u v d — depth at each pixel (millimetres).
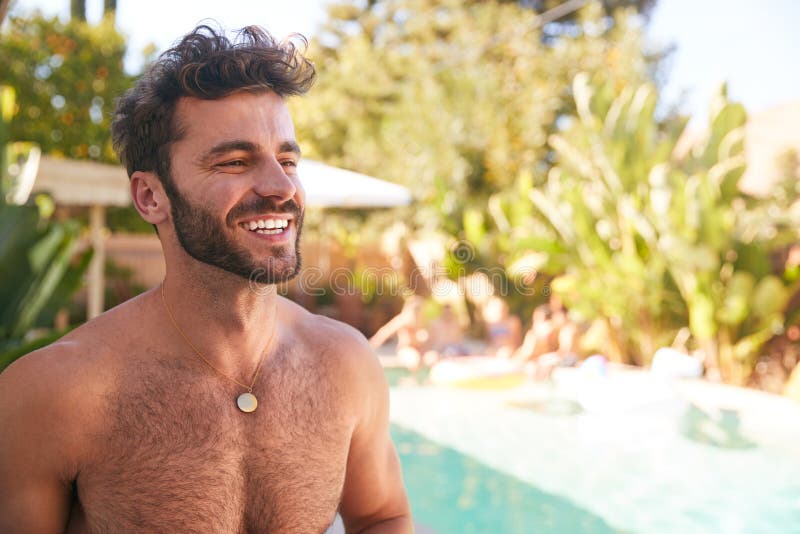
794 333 8820
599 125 10453
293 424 1317
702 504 5359
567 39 16969
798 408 7000
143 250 14781
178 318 1265
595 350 10156
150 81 1231
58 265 4434
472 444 6992
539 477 6035
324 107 19953
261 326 1303
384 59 20812
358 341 1495
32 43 13586
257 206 1179
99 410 1176
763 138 15859
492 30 18438
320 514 1337
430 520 5168
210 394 1255
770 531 4828
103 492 1196
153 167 1247
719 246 8477
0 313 4230
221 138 1180
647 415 7652
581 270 10422
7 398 1146
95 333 1236
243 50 1216
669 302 9531
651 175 9250
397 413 8148
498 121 15758
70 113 13742
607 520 5090
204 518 1221
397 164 16422
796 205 9625
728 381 8836
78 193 8547
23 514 1144
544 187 15625
